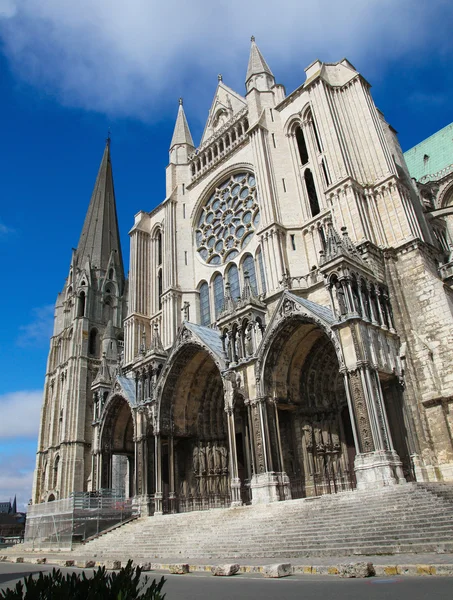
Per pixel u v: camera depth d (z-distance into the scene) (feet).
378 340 96.02
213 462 129.90
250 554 66.13
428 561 42.75
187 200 188.55
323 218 131.75
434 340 100.01
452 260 135.33
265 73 179.42
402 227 115.85
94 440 157.79
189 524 95.35
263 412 102.53
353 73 145.48
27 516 150.71
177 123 214.90
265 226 137.69
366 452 82.43
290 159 151.53
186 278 173.68
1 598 20.12
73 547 114.11
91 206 335.47
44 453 257.34
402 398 95.45
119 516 126.41
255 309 115.24
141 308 186.50
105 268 298.56
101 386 166.20
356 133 137.18
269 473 97.25
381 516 63.46
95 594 19.60
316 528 67.62
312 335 108.68
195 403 136.87
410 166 239.50
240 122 175.63
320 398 110.52
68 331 275.80
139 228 199.31
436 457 91.15
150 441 134.41
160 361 140.87
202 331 133.39
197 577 50.37
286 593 33.60
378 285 105.40
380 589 32.01
